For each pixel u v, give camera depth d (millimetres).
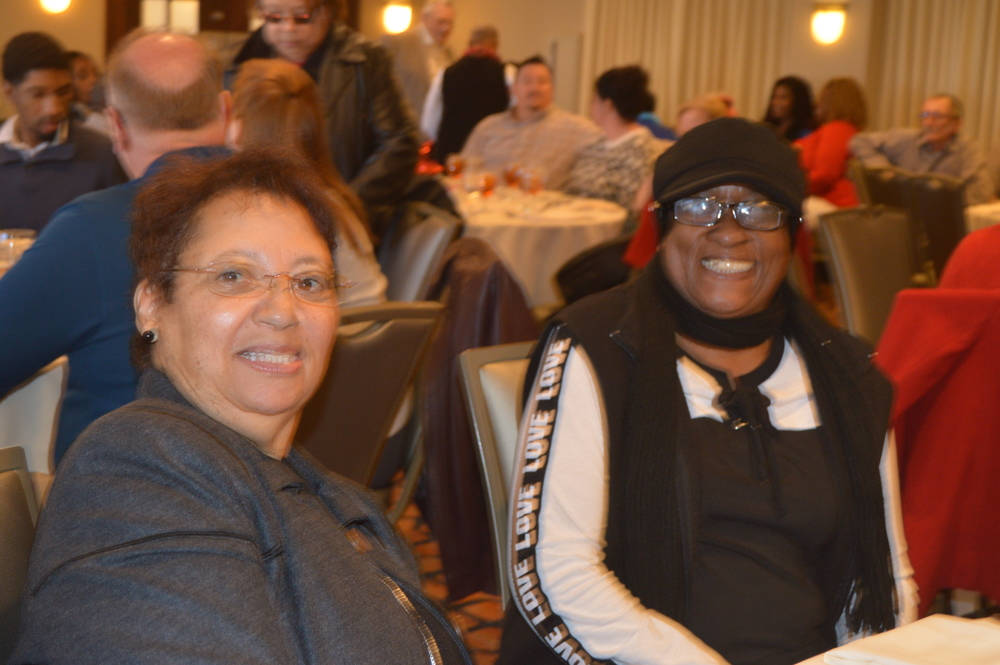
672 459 1272
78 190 3465
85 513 788
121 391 1574
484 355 1563
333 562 888
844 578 1369
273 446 1027
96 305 1519
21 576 988
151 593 739
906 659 956
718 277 1345
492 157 5434
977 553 1784
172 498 802
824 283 6457
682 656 1188
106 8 8656
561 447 1276
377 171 3564
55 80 3393
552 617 1236
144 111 1658
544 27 10094
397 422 2215
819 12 7988
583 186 5125
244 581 782
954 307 1748
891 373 1805
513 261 3973
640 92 5055
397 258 3143
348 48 3631
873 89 8062
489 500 1511
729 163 1337
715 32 8938
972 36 7527
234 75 3547
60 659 717
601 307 1354
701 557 1288
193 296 964
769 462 1316
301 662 830
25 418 1557
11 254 2432
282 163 1035
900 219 3303
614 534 1284
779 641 1274
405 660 881
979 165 5789
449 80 6320
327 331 1022
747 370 1395
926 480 1802
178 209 980
